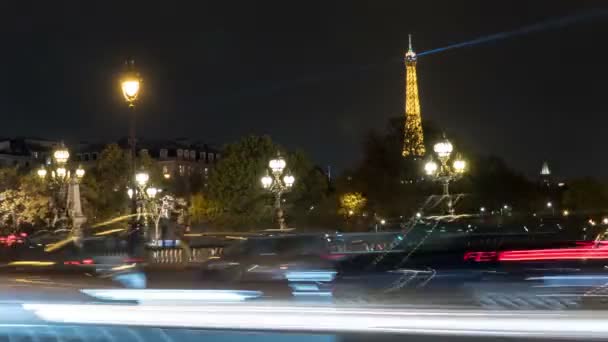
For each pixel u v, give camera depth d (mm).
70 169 56781
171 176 112125
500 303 14258
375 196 60781
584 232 16719
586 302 13656
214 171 72000
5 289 18734
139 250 26047
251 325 13383
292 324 13258
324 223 66438
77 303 14938
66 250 25125
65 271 23641
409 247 16328
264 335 13172
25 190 70500
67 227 45531
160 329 13641
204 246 29672
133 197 27672
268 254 17766
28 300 16531
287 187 44094
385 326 12695
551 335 11609
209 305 14477
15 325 14344
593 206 100000
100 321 14070
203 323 13586
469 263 14938
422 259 15656
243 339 12914
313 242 17953
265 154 71062
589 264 13961
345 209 63875
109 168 81375
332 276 16375
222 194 70188
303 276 16688
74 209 46344
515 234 15531
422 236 17094
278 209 43406
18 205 70750
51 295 17422
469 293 14625
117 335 13672
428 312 12758
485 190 68688
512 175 72062
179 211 73875
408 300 15203
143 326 13797
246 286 17328
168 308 14273
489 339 11961
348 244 19594
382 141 61562
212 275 18062
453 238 15773
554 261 14172
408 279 15523
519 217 20281
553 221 21219
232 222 68500
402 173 59750
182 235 30703
